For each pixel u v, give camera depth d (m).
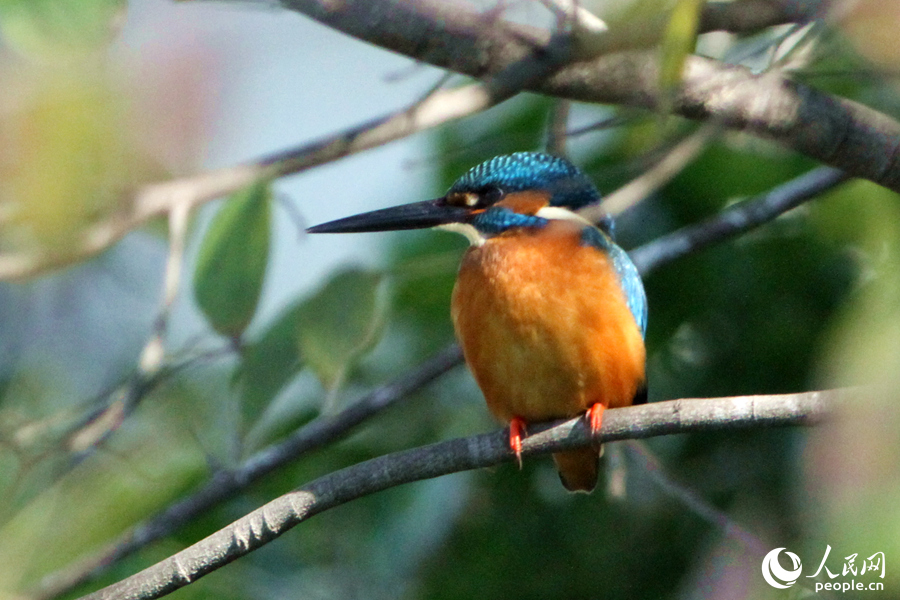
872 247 9.74
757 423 6.59
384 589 10.44
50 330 11.94
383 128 7.57
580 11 6.57
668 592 9.97
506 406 8.23
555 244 8.17
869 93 9.77
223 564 6.74
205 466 11.00
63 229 2.78
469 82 10.88
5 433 8.82
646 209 11.49
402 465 7.04
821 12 6.00
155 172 3.12
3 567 10.33
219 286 8.04
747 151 10.78
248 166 7.62
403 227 9.08
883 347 2.94
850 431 2.73
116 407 8.76
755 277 10.46
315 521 10.80
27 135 2.70
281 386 8.48
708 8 6.04
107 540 10.66
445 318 11.45
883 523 2.59
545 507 10.42
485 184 8.97
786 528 9.66
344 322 8.21
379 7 6.41
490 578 10.25
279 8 6.07
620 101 6.93
